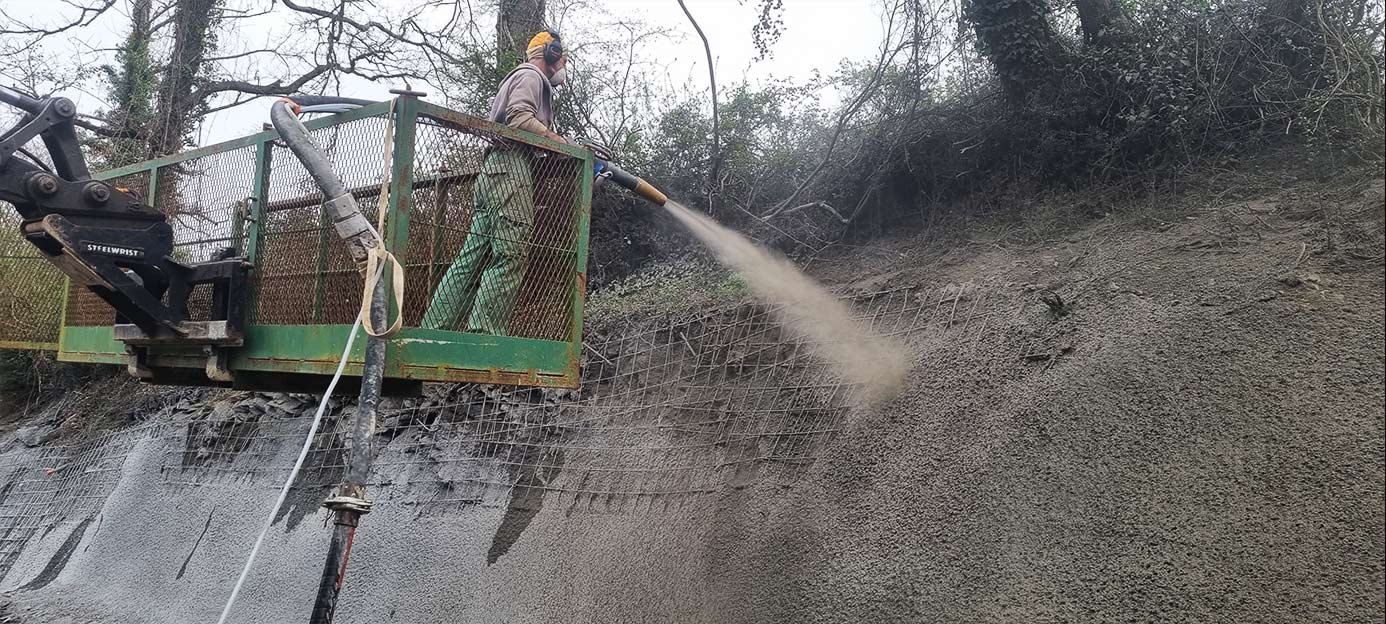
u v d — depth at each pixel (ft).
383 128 11.97
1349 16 16.57
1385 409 10.81
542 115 13.93
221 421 26.66
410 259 11.98
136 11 40.47
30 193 12.46
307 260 12.80
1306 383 11.55
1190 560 10.83
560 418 20.26
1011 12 18.89
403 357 11.60
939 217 20.24
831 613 13.37
